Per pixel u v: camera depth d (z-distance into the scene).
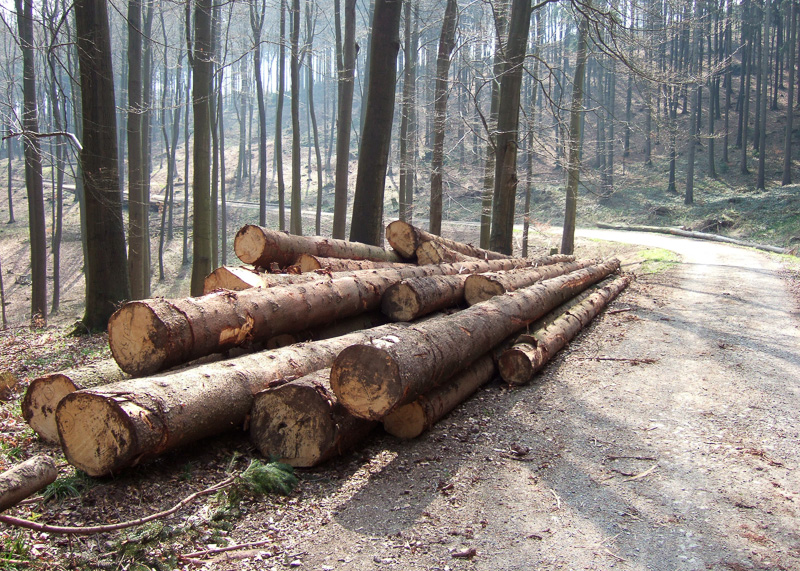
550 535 3.31
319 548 3.18
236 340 5.01
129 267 15.24
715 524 3.42
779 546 3.19
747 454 4.41
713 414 5.27
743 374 6.50
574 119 21.02
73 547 3.09
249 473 3.81
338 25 21.58
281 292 5.58
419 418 4.70
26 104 15.84
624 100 50.94
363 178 11.02
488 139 15.19
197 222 12.61
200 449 4.25
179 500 3.62
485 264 10.55
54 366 7.52
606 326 9.23
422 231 10.40
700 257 19.95
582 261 13.37
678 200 36.81
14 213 39.03
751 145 41.75
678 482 3.97
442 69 16.25
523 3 13.81
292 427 4.20
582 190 38.50
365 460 4.35
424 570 2.96
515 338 6.89
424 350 4.47
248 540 3.26
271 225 38.00
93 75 9.65
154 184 46.94
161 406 3.71
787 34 44.75
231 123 71.50
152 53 28.84
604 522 3.46
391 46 10.73
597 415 5.30
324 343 5.41
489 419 5.22
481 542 3.23
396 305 6.79
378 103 10.86
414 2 20.31
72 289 28.11
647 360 7.12
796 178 36.00
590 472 4.14
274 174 50.81
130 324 4.41
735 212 31.95
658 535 3.31
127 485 3.68
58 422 3.68
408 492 3.84
